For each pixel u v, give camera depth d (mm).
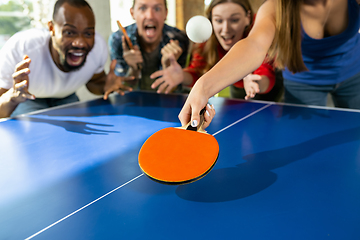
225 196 584
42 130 1065
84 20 1588
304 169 699
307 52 1593
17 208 565
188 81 2000
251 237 458
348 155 775
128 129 1070
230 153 810
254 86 1414
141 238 463
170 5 3686
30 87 1657
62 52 1615
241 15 1853
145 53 2301
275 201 561
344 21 1441
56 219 523
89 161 781
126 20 4133
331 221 495
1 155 837
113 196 597
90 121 1180
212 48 2018
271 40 1042
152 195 597
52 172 719
